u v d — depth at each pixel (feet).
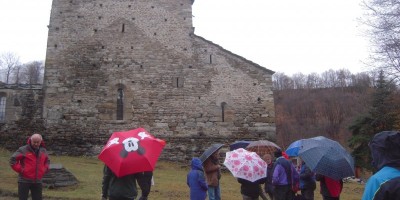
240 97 71.41
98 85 70.08
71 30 71.77
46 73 69.41
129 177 19.77
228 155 26.78
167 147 68.90
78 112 68.69
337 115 230.27
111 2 74.02
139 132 20.35
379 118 80.07
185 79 71.61
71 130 67.92
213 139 69.72
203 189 24.11
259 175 25.46
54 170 40.34
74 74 69.97
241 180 26.40
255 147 33.78
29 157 24.09
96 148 67.62
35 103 68.28
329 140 23.68
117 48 71.97
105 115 69.10
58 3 72.84
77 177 45.68
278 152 27.17
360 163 80.74
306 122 233.96
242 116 70.74
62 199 33.68
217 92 71.41
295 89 275.80
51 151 66.74
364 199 10.65
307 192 26.12
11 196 33.40
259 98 71.46
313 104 245.65
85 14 72.79
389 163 10.75
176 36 73.36
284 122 235.20
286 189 24.32
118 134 20.15
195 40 73.26
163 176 53.31
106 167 20.27
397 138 10.85
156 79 71.36
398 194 10.04
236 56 72.69
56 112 68.28
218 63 72.49
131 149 18.70
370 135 81.30
